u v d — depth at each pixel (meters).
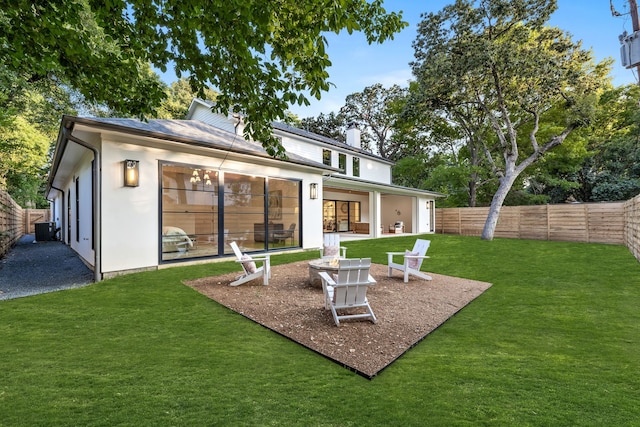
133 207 6.63
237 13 3.03
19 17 3.30
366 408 2.23
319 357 3.09
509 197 23.72
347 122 33.59
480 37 13.65
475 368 2.89
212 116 14.72
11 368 2.67
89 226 7.54
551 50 13.97
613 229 12.64
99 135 6.18
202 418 2.06
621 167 20.27
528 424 2.07
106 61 3.92
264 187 9.59
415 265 6.85
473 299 5.35
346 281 4.01
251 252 9.27
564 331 3.87
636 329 3.92
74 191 10.25
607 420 2.12
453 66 14.05
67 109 15.05
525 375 2.75
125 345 3.20
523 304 5.05
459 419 2.12
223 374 2.67
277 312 4.39
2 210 10.16
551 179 20.81
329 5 3.24
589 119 14.37
